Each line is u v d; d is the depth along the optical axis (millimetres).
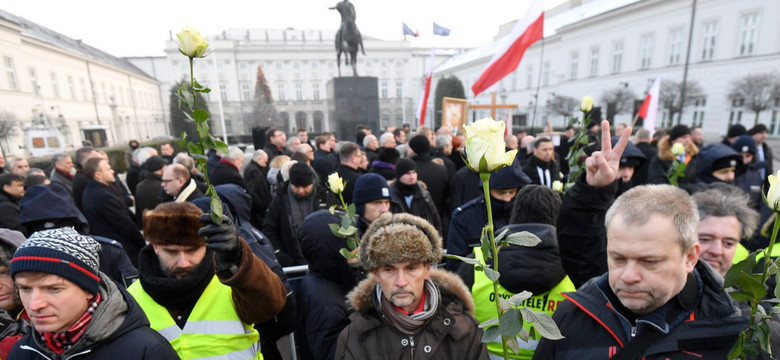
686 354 996
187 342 1429
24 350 1198
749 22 16625
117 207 3301
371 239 1348
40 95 26750
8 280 1498
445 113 7570
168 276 1500
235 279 1207
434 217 3439
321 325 1668
